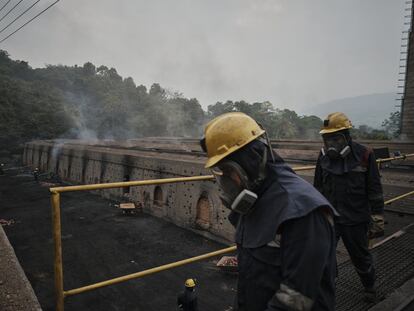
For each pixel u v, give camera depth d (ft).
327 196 10.38
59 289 7.79
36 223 68.95
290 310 3.95
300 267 4.00
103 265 44.01
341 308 9.71
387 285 10.93
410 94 79.61
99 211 75.51
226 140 4.75
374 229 9.83
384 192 29.63
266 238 4.39
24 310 10.13
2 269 13.00
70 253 48.78
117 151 98.73
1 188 112.27
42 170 154.92
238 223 5.47
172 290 35.19
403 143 57.88
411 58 79.56
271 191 4.64
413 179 33.37
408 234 15.81
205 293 33.37
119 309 31.68
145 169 72.84
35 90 284.00
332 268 4.46
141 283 37.04
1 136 219.41
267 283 4.49
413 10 79.82
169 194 63.46
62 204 84.12
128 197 80.64
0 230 18.49
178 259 44.86
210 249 47.93
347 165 9.79
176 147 100.07
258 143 4.79
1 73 299.99
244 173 4.64
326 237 4.20
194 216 55.93
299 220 4.17
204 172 53.62
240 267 4.99
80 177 112.16
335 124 9.96
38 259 48.03
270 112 318.04
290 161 55.31
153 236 55.42
